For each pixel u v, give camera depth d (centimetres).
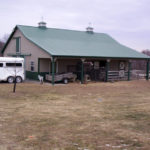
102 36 2981
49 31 2578
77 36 2703
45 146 535
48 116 826
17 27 2498
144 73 2786
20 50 2473
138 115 853
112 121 766
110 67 2581
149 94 1441
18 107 979
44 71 2194
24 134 620
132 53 2547
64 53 1931
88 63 2395
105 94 1420
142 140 581
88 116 834
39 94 1366
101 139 587
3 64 1905
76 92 1487
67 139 584
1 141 565
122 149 519
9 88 1593
